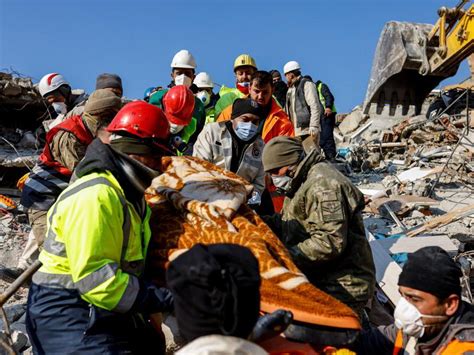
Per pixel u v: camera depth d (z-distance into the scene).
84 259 2.64
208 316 1.77
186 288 1.79
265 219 4.05
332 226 3.52
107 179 2.77
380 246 5.26
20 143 8.39
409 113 15.96
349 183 3.63
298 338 2.82
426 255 2.67
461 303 2.72
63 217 2.71
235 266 1.81
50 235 2.83
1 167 7.86
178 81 6.89
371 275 3.72
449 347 2.60
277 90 10.44
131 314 2.82
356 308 3.68
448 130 12.65
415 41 15.18
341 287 3.65
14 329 4.30
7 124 8.59
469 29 13.59
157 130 2.93
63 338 2.78
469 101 15.01
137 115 2.93
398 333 2.88
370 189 9.39
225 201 3.49
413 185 9.05
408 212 7.62
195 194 3.54
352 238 3.66
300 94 9.62
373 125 15.84
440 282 2.60
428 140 12.97
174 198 3.40
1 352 2.99
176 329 3.71
